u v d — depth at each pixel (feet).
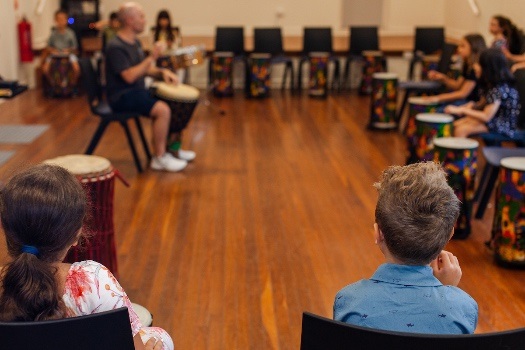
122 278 12.86
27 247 5.52
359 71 34.55
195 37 35.04
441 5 35.24
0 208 5.56
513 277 13.21
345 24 35.94
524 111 18.26
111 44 19.17
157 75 20.29
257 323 11.31
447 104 21.08
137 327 5.91
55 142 22.79
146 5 34.60
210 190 17.97
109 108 19.77
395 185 5.82
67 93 30.40
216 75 31.86
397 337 4.99
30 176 5.59
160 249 14.19
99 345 5.28
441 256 6.50
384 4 35.53
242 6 34.88
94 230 11.69
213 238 14.76
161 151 19.67
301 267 13.39
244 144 22.84
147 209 16.49
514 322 11.44
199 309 11.76
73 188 5.66
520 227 13.30
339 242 14.60
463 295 5.75
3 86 16.66
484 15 28.96
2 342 5.15
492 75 17.58
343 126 25.76
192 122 26.30
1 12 28.58
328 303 12.01
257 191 17.89
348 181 18.79
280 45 33.12
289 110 28.81
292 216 16.10
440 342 4.97
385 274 5.78
